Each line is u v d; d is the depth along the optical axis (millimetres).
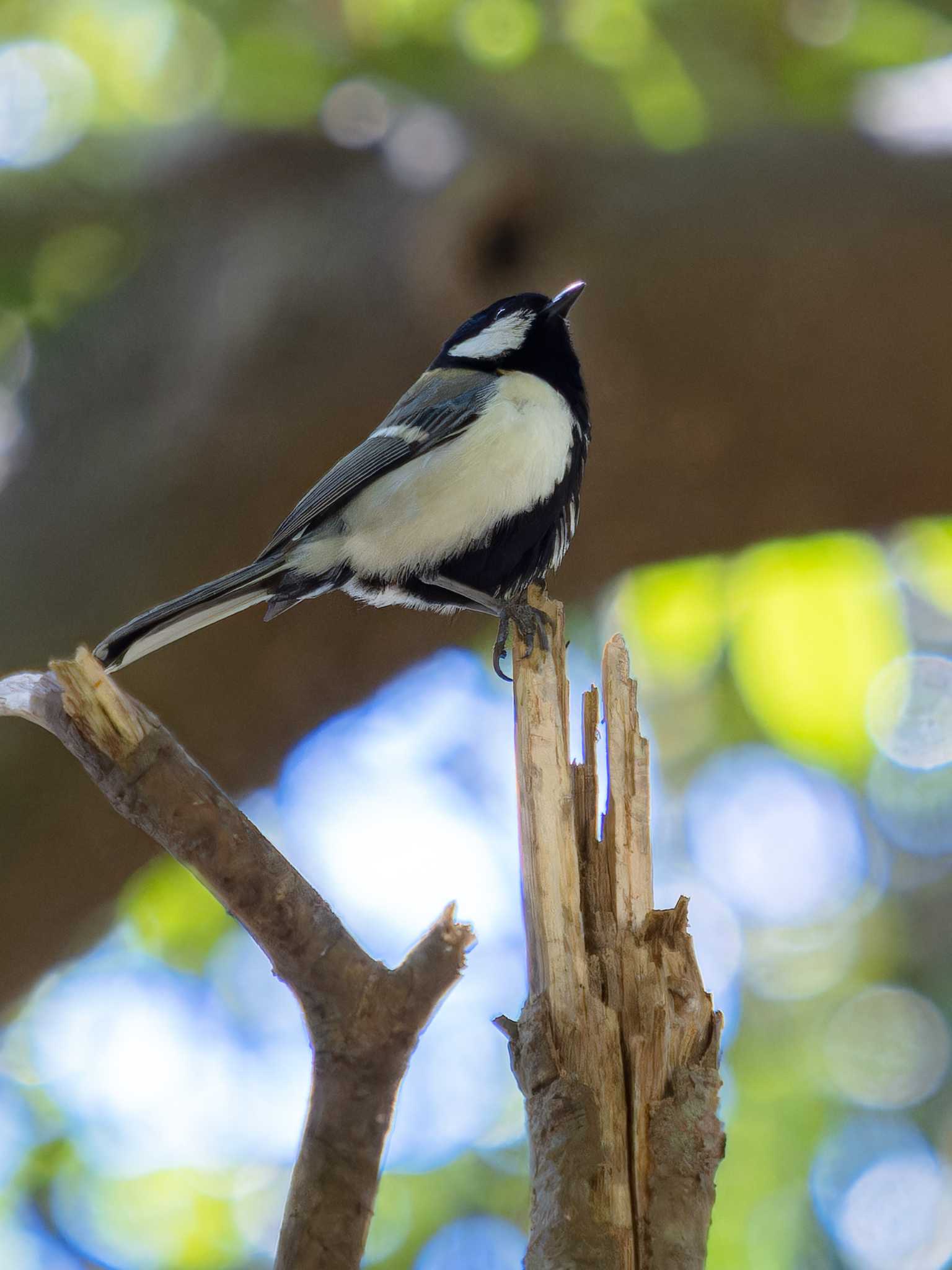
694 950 5492
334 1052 4844
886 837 14641
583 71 13266
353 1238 4781
